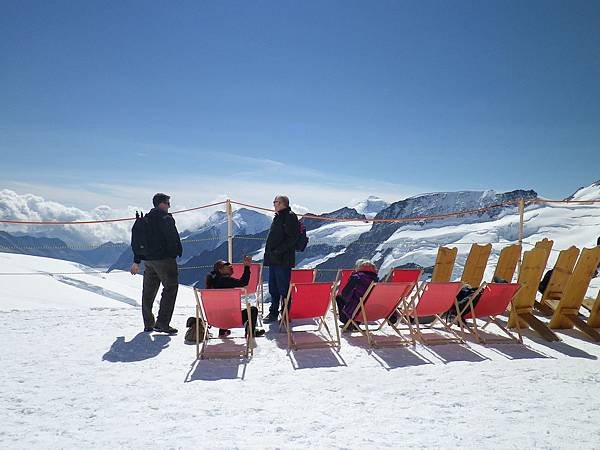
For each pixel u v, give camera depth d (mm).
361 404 4504
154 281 7488
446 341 6703
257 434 3809
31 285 46156
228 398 4672
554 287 8188
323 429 3908
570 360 5973
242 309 6809
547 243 8656
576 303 7410
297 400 4613
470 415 4215
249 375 5398
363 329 7480
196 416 4211
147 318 7477
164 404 4516
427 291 6691
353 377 5320
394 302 6824
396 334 7199
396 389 4926
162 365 5777
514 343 6738
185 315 8750
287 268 7805
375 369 5598
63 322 8086
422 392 4828
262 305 8852
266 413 4273
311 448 3537
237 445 3594
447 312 7633
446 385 5047
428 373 5457
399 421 4078
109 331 7473
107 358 6066
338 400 4609
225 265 7098
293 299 6516
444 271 8383
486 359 6023
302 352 6301
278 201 7840
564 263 8125
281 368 5648
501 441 3666
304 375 5391
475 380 5211
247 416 4203
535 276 7344
